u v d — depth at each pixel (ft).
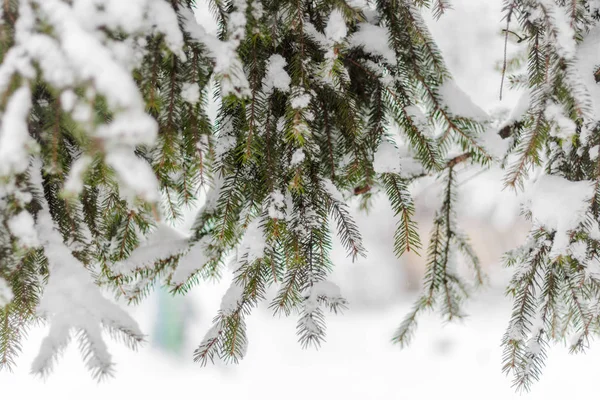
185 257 7.93
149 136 7.13
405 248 7.73
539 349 7.88
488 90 10.73
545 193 7.78
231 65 7.42
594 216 7.68
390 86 7.75
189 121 7.48
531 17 7.63
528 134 7.61
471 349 16.02
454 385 14.16
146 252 7.89
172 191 7.70
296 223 7.69
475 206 9.87
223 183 7.83
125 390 13.94
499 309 17.67
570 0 7.58
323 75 7.54
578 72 7.52
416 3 7.74
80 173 7.15
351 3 7.54
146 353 15.64
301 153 7.63
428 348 16.57
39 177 7.45
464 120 7.78
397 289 21.65
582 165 7.79
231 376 14.88
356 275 21.47
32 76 7.16
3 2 7.18
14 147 7.13
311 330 7.72
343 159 7.79
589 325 7.77
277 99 7.69
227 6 7.59
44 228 7.45
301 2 7.63
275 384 14.49
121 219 7.79
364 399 13.64
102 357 7.30
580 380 13.41
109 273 7.78
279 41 7.63
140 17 7.25
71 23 7.14
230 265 7.80
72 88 7.13
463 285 8.61
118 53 7.25
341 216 7.71
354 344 17.63
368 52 7.76
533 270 7.86
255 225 7.70
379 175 7.89
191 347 15.42
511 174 7.59
